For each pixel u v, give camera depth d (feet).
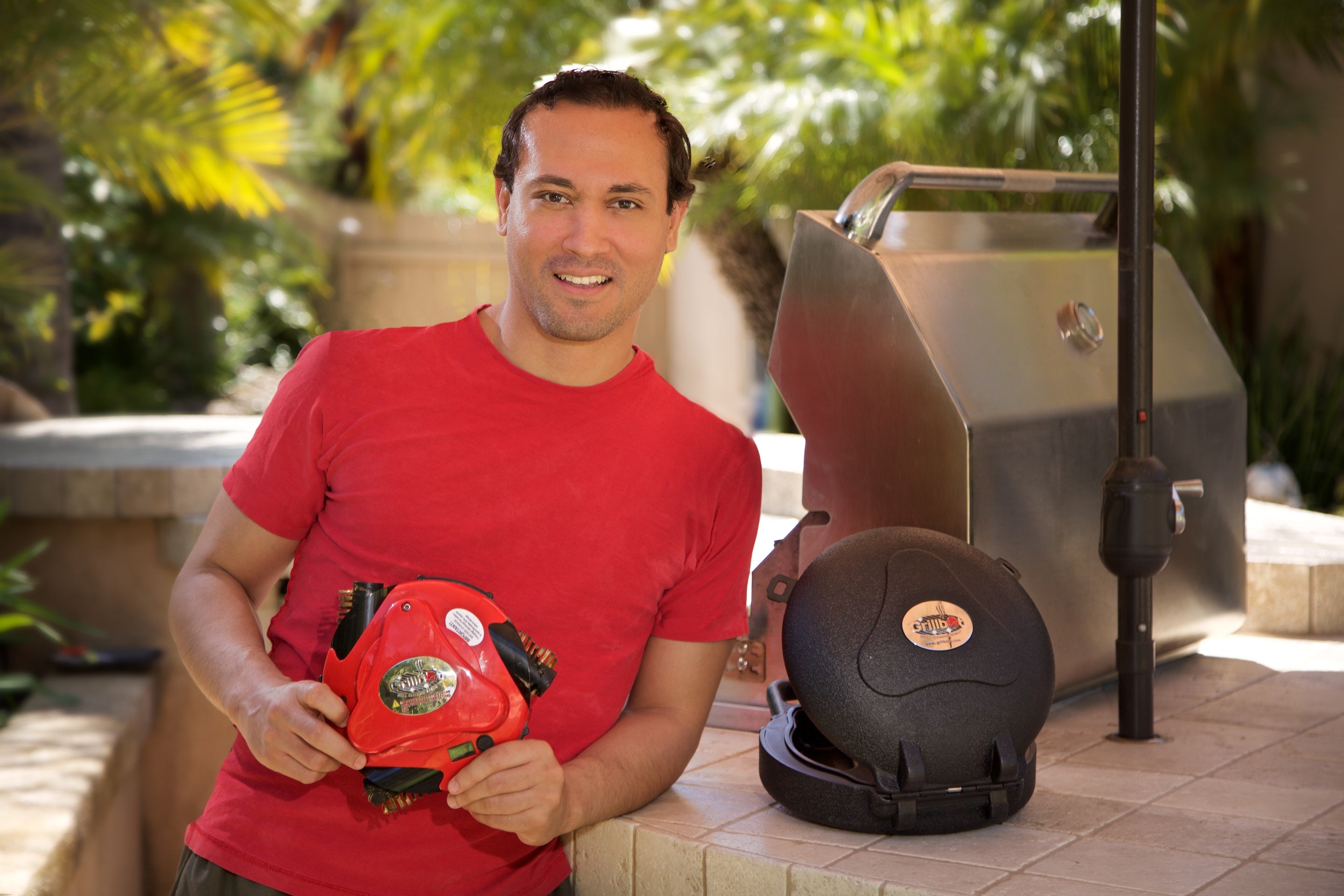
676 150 5.08
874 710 4.59
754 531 5.40
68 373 20.13
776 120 16.76
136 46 16.03
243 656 4.65
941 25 17.04
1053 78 15.67
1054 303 6.51
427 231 38.91
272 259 35.40
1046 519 6.04
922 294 5.90
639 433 5.07
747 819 4.93
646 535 5.02
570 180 4.75
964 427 5.61
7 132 18.44
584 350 4.98
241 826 4.81
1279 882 4.24
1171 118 17.87
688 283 35.68
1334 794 5.16
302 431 5.02
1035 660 4.74
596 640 4.98
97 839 8.40
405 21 23.84
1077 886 4.21
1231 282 20.61
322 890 4.72
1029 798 4.92
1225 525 7.24
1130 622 5.91
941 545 4.96
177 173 17.62
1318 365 19.95
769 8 19.06
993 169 6.52
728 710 6.30
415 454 4.92
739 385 35.35
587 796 4.64
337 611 4.91
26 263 16.99
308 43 36.65
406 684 4.07
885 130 16.49
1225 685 6.95
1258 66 19.19
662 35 19.81
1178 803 5.07
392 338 5.16
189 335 34.96
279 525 5.11
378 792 4.23
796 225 6.23
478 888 4.87
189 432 15.60
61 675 11.03
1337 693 6.77
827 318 6.12
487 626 4.19
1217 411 7.13
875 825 4.70
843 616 4.73
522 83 22.30
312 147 20.31
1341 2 16.99
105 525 11.50
